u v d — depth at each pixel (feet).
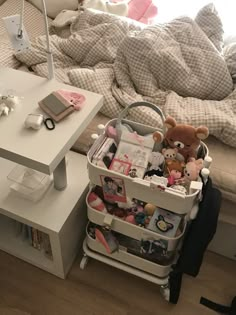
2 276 4.57
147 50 4.78
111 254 4.16
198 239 3.47
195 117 4.32
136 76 4.83
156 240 3.63
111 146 3.67
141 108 4.42
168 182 3.36
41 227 3.83
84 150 4.57
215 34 5.46
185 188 3.33
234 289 4.66
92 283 4.59
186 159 3.64
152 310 4.39
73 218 4.12
